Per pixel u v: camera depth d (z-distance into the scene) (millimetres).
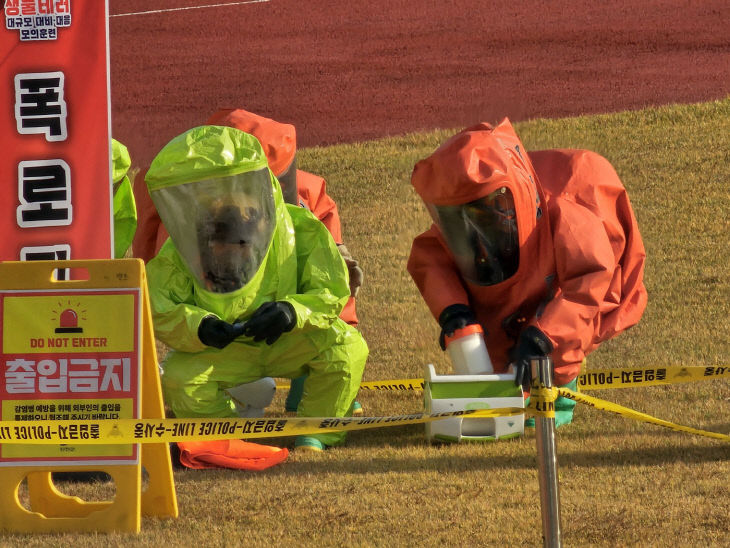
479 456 25000
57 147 24828
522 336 25438
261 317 24578
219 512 21125
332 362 26281
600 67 70625
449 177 25141
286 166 29406
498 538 19109
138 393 20047
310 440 26438
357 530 19812
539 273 26516
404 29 77812
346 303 28453
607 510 20406
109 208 24953
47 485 20891
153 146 66250
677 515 20031
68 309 20172
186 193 23969
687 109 64188
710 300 40562
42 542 19453
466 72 72062
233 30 79875
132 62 76750
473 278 26750
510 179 25375
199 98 72000
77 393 20078
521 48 73750
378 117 69000
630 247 28234
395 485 22625
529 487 22219
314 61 75250
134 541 19438
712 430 26406
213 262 24500
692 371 23641
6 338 20141
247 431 20484
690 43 72125
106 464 20031
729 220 49656
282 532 19812
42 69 24656
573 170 28250
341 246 31125
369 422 20688
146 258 31531
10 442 20031
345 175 61906
